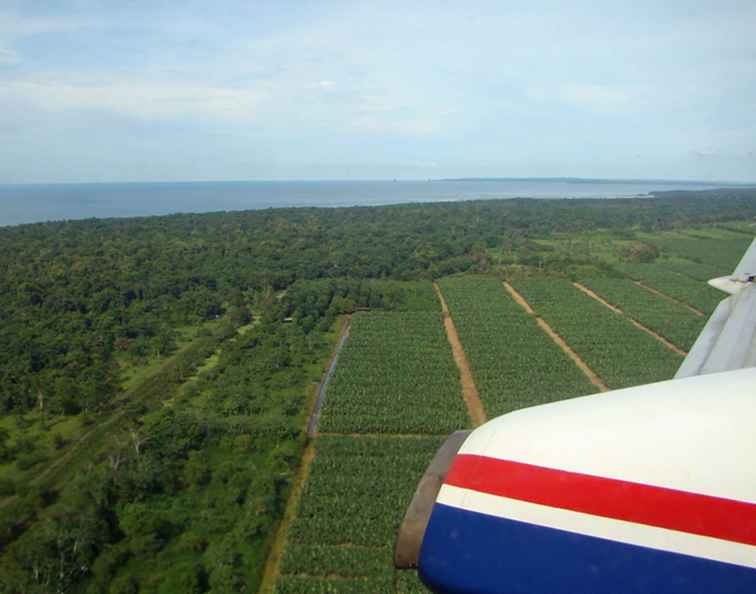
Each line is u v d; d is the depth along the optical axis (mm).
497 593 5031
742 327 10734
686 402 5363
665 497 4828
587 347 71625
